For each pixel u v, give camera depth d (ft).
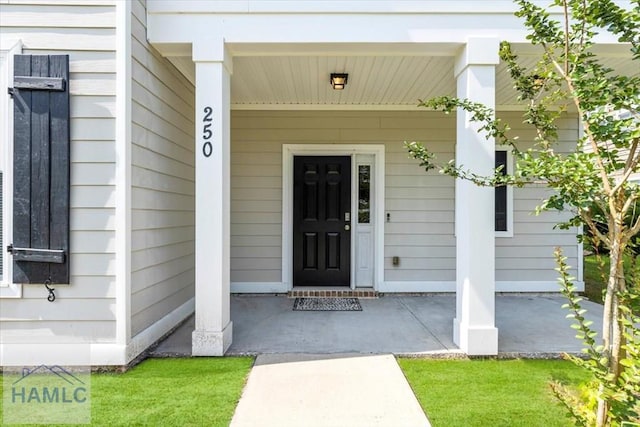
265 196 18.38
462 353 10.76
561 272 6.29
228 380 9.15
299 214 18.79
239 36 10.76
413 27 10.77
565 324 13.70
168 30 10.78
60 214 9.56
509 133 18.22
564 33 7.32
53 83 9.50
